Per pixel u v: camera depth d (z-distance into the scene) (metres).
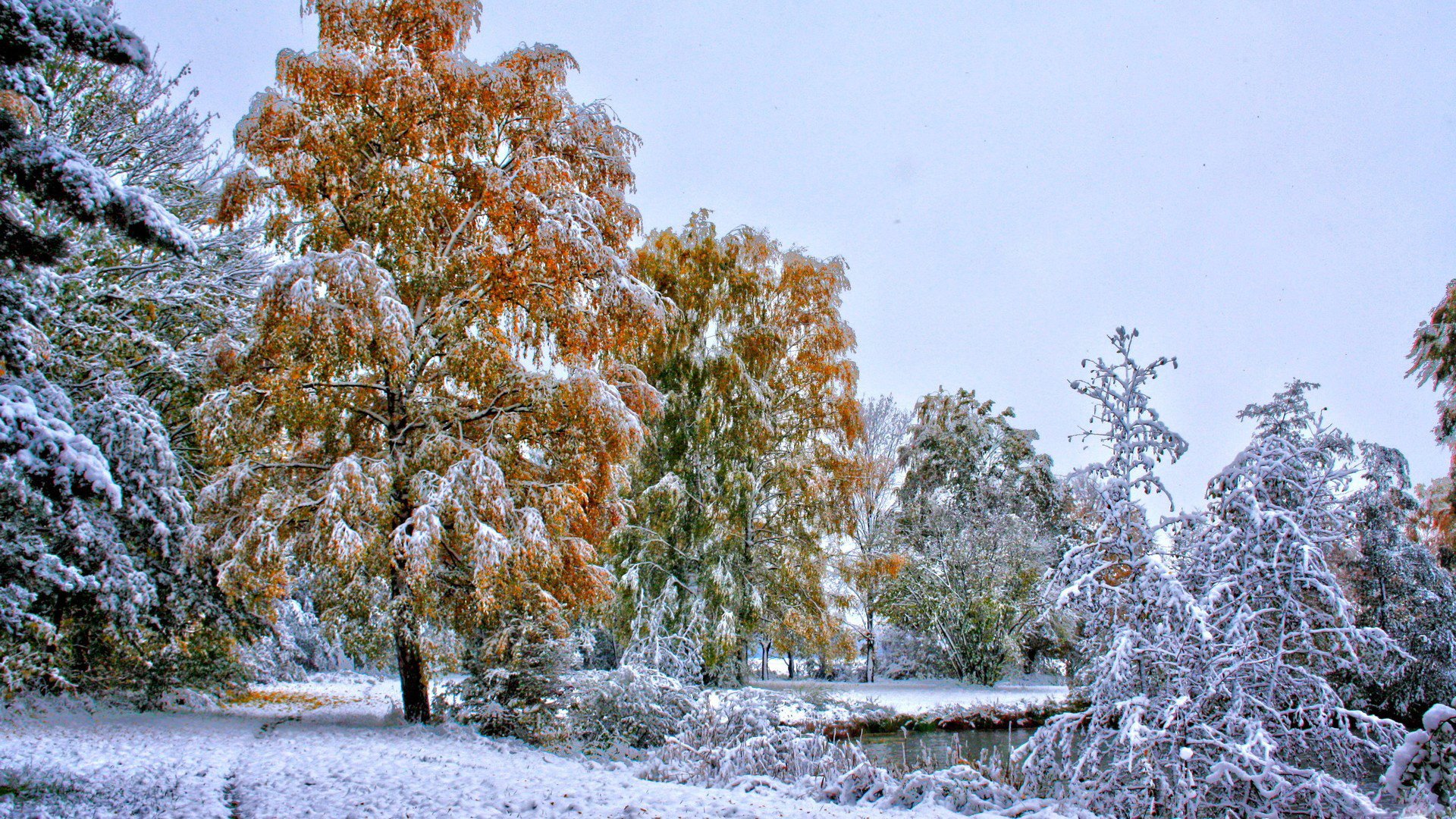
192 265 14.88
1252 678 8.05
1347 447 8.64
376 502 10.85
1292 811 7.13
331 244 12.75
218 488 11.60
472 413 13.00
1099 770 8.30
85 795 6.41
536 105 13.59
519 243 12.81
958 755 10.32
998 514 30.38
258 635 13.90
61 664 12.02
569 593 13.04
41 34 5.71
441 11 13.90
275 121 12.10
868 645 31.28
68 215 6.01
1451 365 16.91
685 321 20.27
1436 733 5.16
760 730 11.20
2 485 6.37
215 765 8.44
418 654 13.09
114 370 12.27
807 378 21.02
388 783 7.62
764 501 20.77
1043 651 30.36
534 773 8.80
